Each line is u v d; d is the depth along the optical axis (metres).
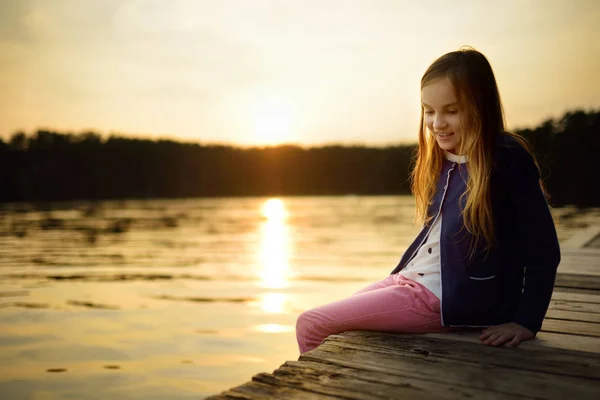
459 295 2.27
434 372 1.94
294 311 6.28
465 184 2.33
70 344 4.75
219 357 4.38
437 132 2.34
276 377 1.90
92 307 6.43
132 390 3.60
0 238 16.30
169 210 38.09
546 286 2.19
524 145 2.27
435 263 2.42
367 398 1.72
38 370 4.03
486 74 2.27
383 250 13.54
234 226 22.88
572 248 5.48
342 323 2.43
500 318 2.29
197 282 8.52
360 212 35.31
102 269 9.99
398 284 2.50
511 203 2.25
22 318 5.80
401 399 1.72
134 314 6.04
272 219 27.97
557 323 2.61
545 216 2.18
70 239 16.17
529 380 1.87
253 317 5.94
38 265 10.43
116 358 4.33
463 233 2.28
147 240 16.19
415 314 2.36
